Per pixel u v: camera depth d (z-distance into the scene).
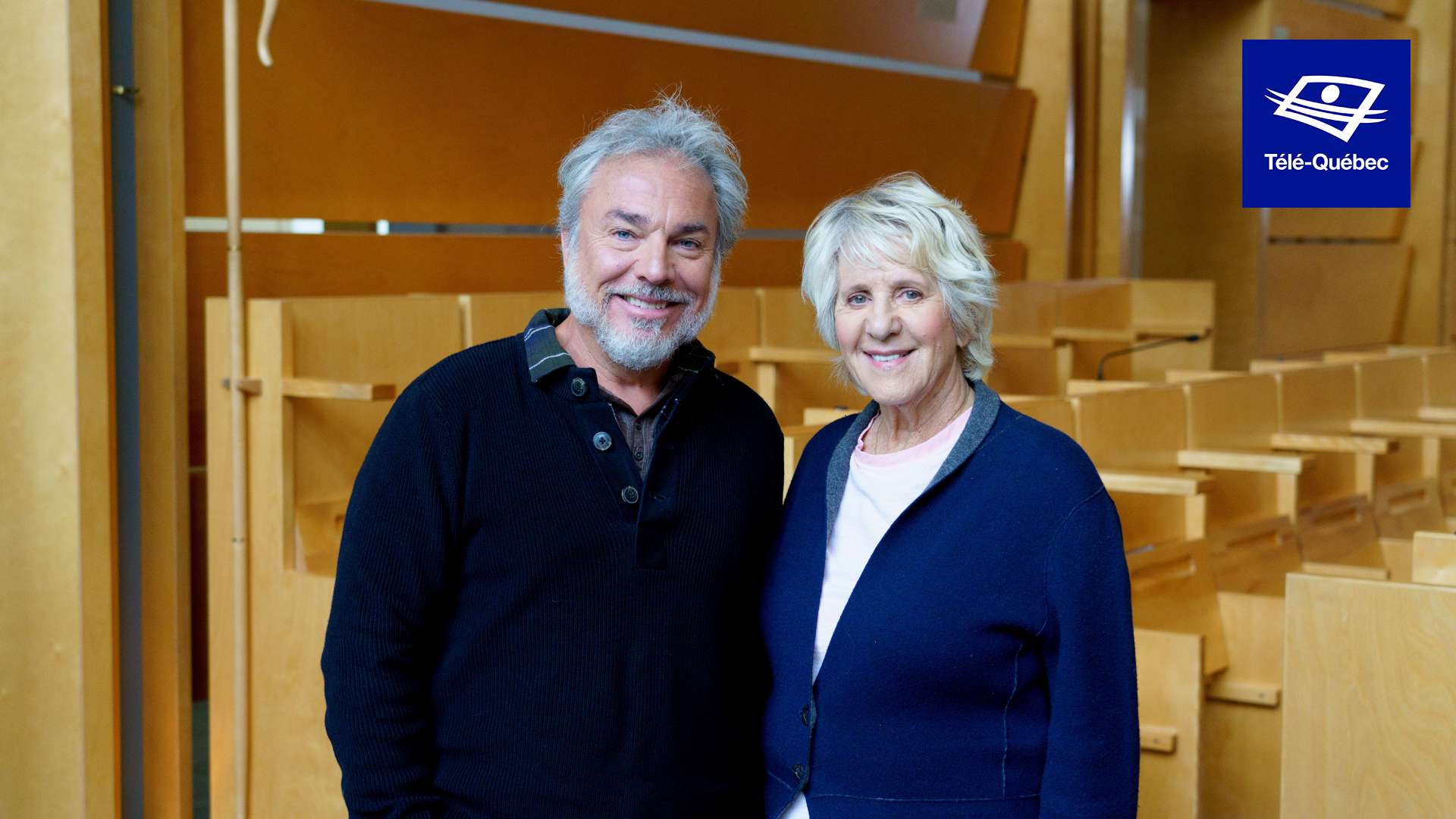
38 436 1.26
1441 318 4.49
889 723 0.71
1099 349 3.10
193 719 1.79
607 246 0.74
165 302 1.47
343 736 0.71
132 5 1.44
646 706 0.73
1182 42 3.79
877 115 2.93
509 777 0.71
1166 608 1.43
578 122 2.32
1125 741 0.69
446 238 2.20
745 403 0.83
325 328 1.39
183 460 1.49
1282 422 1.98
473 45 2.08
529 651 0.72
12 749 1.27
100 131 1.26
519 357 0.76
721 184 0.78
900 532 0.73
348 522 0.74
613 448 0.74
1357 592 0.98
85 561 1.26
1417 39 4.40
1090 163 3.45
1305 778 1.01
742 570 0.78
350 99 1.97
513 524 0.72
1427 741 0.96
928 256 0.73
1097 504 0.70
